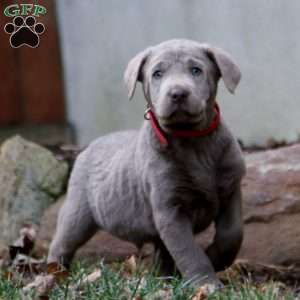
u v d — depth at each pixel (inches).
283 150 299.9
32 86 430.9
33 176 343.6
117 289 223.6
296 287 258.2
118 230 261.6
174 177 238.4
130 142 261.6
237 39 379.6
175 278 234.8
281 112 371.6
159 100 227.1
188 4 389.7
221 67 231.0
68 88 426.9
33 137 416.8
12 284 239.0
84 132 422.9
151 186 241.9
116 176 258.8
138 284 223.9
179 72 228.4
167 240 239.8
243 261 278.1
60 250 279.0
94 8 412.2
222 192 241.9
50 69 428.8
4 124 433.1
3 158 345.7
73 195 277.6
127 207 255.1
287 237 282.8
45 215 325.7
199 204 243.1
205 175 238.4
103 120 414.9
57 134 420.5
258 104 377.1
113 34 408.2
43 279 239.5
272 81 373.1
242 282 264.8
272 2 370.6
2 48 429.1
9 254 310.7
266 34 373.1
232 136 244.4
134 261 275.9
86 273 247.1
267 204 288.7
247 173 295.4
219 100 387.9
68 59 424.5
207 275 234.2
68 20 420.8
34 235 323.0
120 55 406.6
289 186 289.0
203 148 238.2
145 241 259.1
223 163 240.2
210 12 385.1
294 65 367.2
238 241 245.9
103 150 272.5
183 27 391.2
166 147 238.2
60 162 353.4
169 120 228.4
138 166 248.1
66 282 233.9
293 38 366.6
